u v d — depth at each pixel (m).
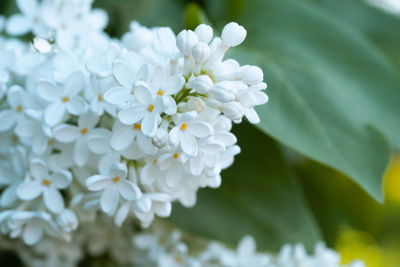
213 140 0.34
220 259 0.41
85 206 0.36
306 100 0.41
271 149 0.42
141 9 0.45
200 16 0.41
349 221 0.50
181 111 0.34
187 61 0.35
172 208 0.41
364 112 0.42
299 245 0.41
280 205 0.42
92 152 0.36
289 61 0.42
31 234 0.37
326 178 0.50
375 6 0.52
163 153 0.35
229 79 0.34
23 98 0.37
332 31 0.44
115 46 0.36
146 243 0.41
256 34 0.44
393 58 0.50
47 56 0.38
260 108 0.40
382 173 0.39
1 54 0.38
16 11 0.45
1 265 0.44
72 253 0.42
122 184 0.35
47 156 0.37
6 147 0.38
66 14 0.40
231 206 0.42
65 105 0.36
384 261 0.58
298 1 0.45
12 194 0.37
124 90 0.34
